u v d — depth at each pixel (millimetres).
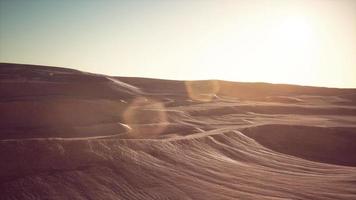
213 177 22125
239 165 25828
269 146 36844
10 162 20438
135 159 23141
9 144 22125
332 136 40719
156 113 64812
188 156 25984
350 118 65938
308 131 41500
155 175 21266
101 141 24938
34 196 17625
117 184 19531
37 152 21797
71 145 23391
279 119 62125
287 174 24422
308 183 22016
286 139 39000
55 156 21688
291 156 32125
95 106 65938
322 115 71438
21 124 55125
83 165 21297
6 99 77562
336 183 22172
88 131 47469
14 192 17828
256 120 60438
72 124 56375
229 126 51250
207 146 29875
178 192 19141
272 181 22172
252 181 21891
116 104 69812
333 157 36562
